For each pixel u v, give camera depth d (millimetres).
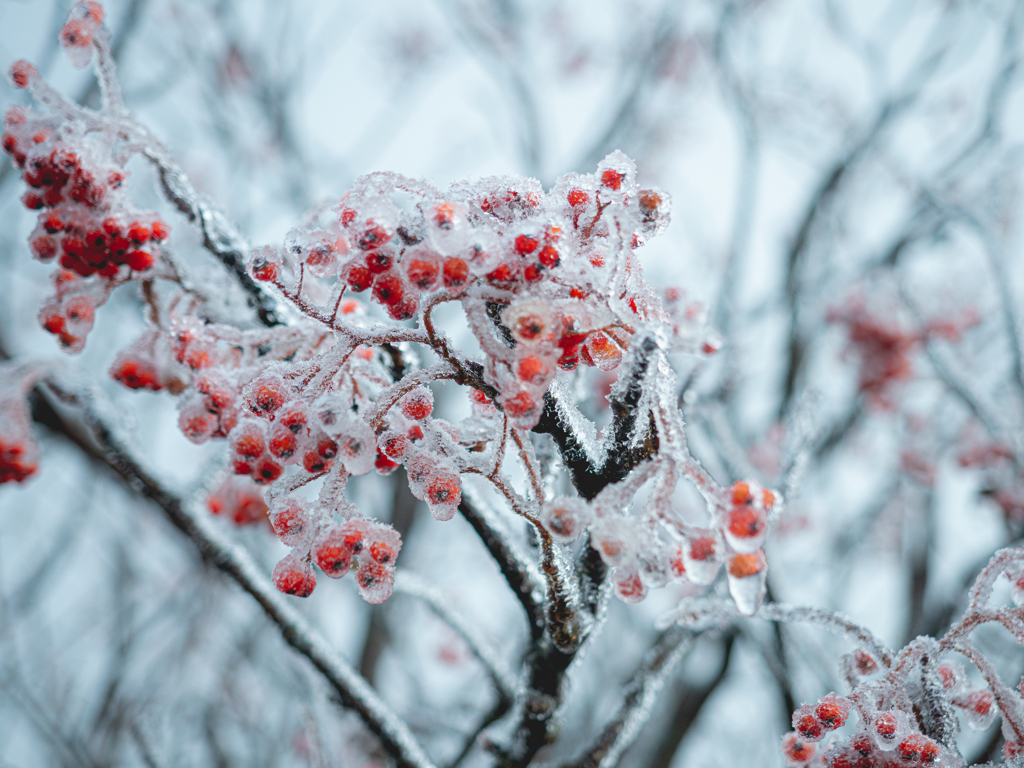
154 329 642
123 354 637
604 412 1038
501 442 561
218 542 695
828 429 1726
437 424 583
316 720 790
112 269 620
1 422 657
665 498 530
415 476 551
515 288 535
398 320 547
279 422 537
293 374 551
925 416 1790
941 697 578
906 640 1446
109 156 618
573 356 545
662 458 532
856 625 604
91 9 623
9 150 606
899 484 1756
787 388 1673
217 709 1817
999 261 1235
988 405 1293
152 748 928
